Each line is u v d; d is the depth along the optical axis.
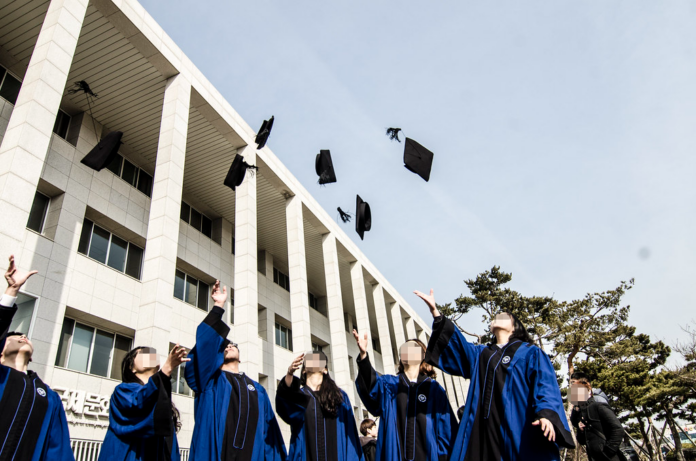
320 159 11.01
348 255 25.55
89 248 14.30
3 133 12.24
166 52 13.96
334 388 4.61
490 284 32.56
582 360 29.67
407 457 3.96
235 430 3.97
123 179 16.42
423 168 8.53
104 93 14.54
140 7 13.15
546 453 3.08
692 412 34.22
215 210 20.92
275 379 20.83
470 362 3.87
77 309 12.77
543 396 3.10
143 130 16.06
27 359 3.75
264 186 19.84
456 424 4.11
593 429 5.46
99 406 11.91
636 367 29.06
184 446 14.65
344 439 4.47
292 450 4.41
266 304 22.69
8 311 3.44
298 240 19.16
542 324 29.55
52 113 9.43
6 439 3.19
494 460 3.16
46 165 13.29
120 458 3.51
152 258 11.55
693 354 27.59
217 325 4.05
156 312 10.84
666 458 35.75
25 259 11.83
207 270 19.19
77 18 10.70
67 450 3.59
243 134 17.03
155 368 4.11
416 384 4.28
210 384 4.09
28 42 12.82
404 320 33.91
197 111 15.64
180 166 13.13
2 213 7.98
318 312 28.48
